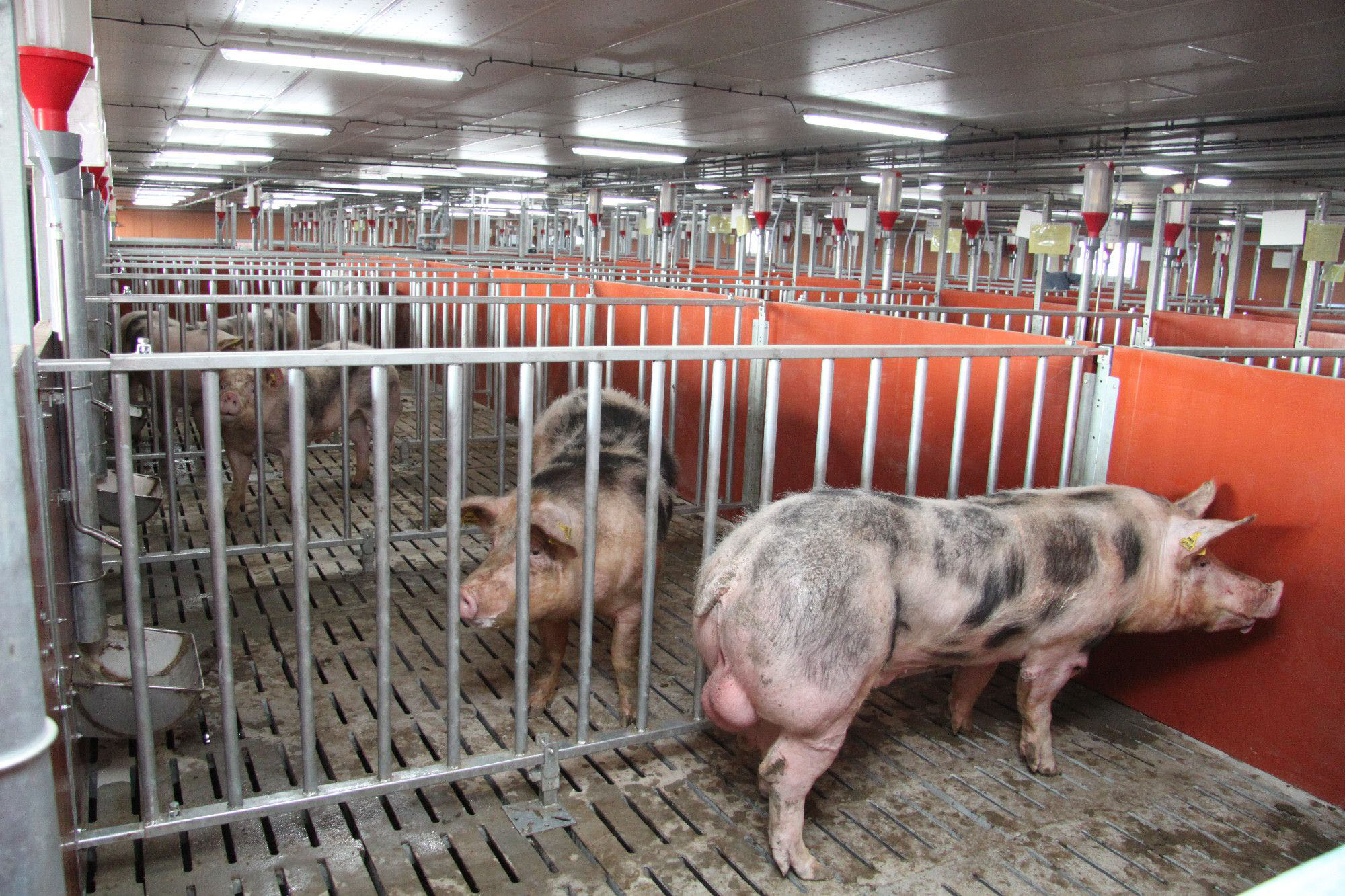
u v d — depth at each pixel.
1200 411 2.95
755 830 2.40
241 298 4.32
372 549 4.19
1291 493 2.71
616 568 2.68
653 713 2.99
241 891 2.11
